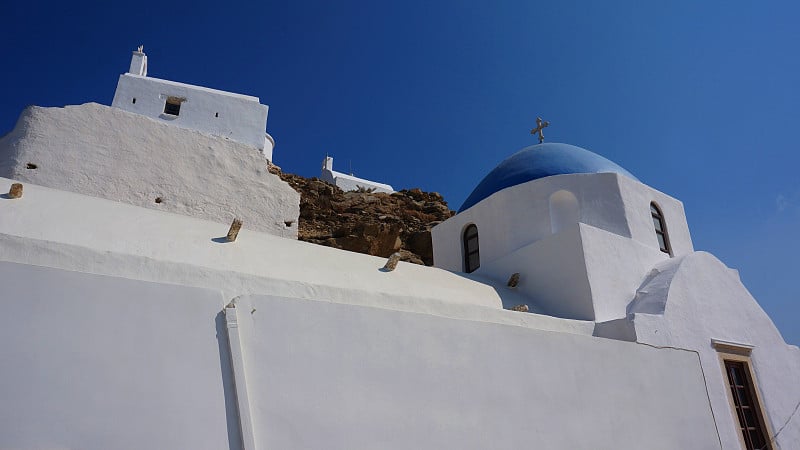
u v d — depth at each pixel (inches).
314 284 269.9
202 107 828.0
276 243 343.3
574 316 387.9
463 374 256.4
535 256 432.1
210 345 198.5
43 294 178.5
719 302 414.9
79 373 171.3
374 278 337.7
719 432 353.7
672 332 364.2
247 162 496.7
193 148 466.0
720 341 392.2
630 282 417.7
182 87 828.6
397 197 1106.7
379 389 228.5
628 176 521.0
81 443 161.8
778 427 397.4
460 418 245.6
